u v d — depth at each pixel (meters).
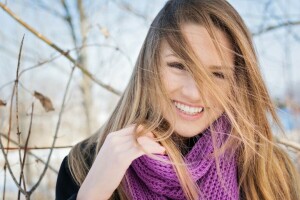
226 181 0.71
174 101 0.69
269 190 0.76
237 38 0.72
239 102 0.73
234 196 0.71
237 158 0.76
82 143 0.80
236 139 0.73
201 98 0.67
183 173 0.67
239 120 0.73
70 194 0.74
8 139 0.72
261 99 0.75
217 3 0.72
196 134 0.70
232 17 0.72
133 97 0.74
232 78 0.71
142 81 0.73
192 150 0.71
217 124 0.72
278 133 0.80
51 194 2.04
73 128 2.58
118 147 0.63
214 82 0.67
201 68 0.66
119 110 0.76
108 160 0.62
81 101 2.16
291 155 0.90
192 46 0.68
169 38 0.68
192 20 0.69
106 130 0.76
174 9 0.71
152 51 0.70
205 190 0.70
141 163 0.68
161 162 0.67
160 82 0.69
